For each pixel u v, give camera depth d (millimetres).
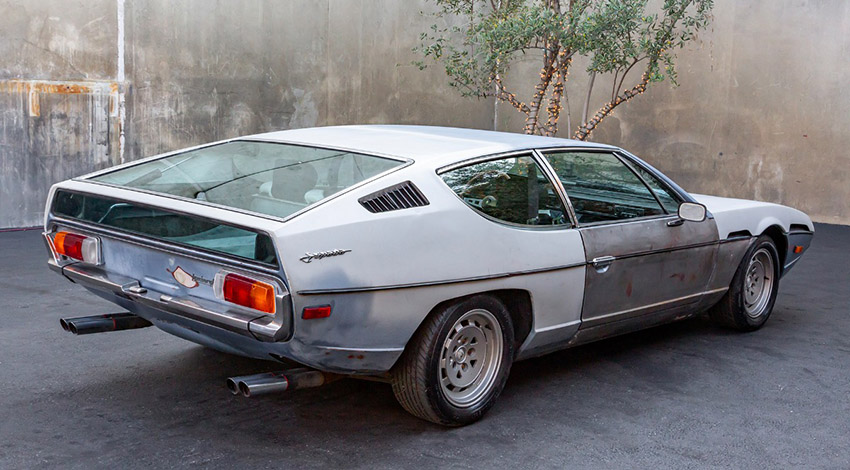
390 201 3512
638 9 9391
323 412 3992
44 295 6270
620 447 3699
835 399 4449
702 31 12453
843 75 11492
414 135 4375
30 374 4395
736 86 12289
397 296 3398
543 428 3893
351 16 12242
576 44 9359
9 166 9195
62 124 9492
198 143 10672
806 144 11859
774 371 4910
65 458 3350
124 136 9984
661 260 4723
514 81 14266
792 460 3621
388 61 12852
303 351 3254
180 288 3459
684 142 12797
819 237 10531
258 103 11266
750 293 5738
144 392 4180
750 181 12336
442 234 3588
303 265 3135
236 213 3314
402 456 3500
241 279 3195
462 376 3832
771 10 11891
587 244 4246
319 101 12008
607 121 13414
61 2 9289
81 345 4965
